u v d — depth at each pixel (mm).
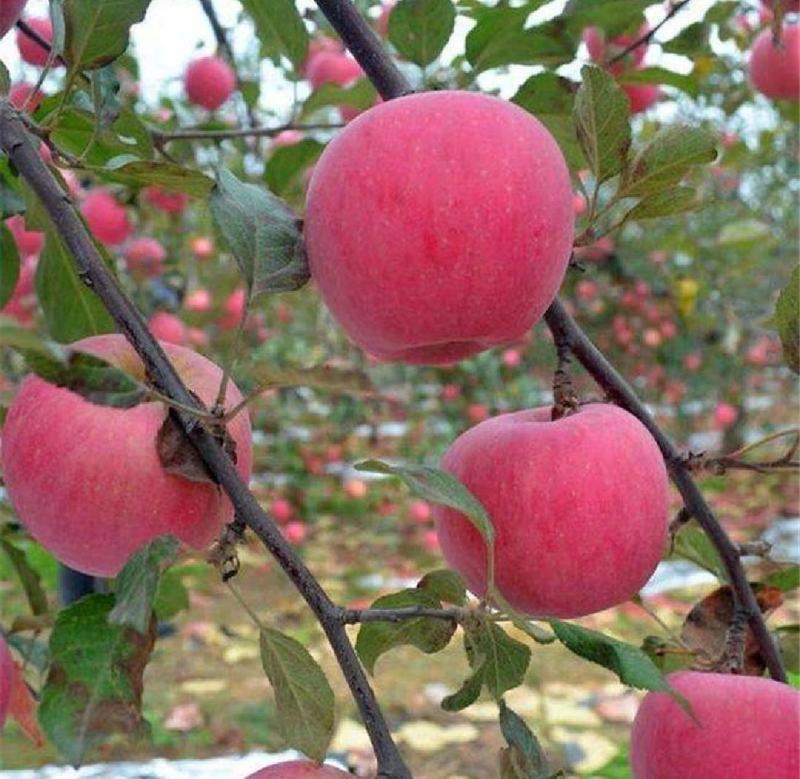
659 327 2646
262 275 349
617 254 2207
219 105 1091
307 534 2822
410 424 2977
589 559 413
